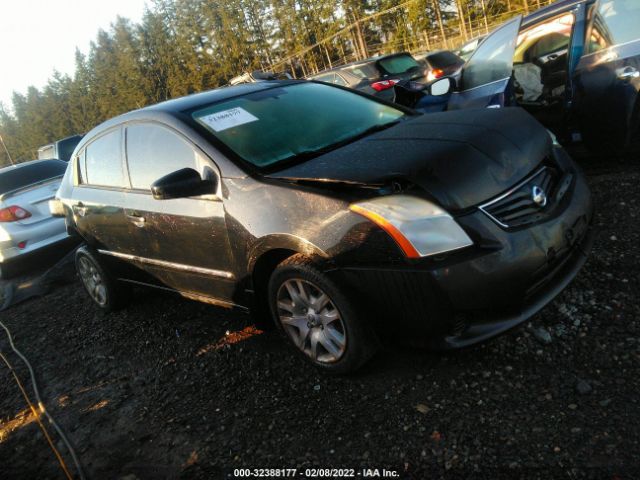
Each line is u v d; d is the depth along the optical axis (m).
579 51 4.45
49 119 86.88
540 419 2.23
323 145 3.21
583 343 2.60
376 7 46.69
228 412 2.91
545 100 4.73
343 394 2.76
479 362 2.68
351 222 2.51
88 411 3.33
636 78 4.02
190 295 3.83
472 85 4.90
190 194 3.05
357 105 3.78
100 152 4.23
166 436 2.86
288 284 2.87
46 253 7.18
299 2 50.66
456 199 2.43
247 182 2.97
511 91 4.46
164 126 3.48
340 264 2.56
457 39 34.81
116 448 2.89
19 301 6.12
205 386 3.23
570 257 2.72
